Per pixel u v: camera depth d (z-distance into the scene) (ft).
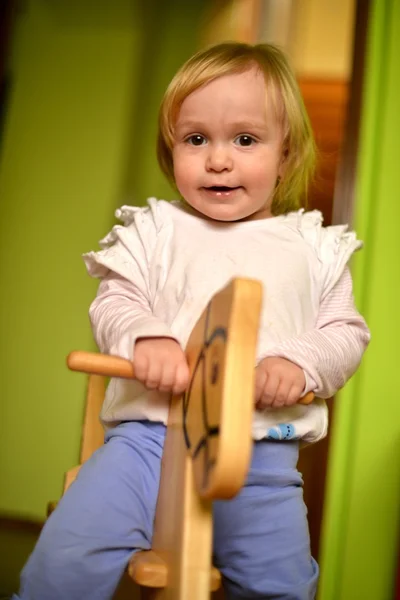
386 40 5.31
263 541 2.60
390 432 4.84
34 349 6.75
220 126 2.85
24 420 6.64
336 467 4.83
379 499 4.78
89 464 2.54
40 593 2.28
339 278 3.03
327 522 4.78
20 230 6.95
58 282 6.84
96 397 3.87
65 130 7.10
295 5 7.19
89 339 6.72
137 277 2.88
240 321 1.71
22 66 7.22
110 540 2.35
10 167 7.06
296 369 2.46
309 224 3.10
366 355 4.90
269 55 3.11
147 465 2.53
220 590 3.07
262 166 2.88
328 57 7.18
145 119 7.13
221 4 7.29
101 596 2.34
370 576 4.70
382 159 5.12
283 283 2.83
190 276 2.79
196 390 2.01
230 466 1.65
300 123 3.13
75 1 7.31
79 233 6.91
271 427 2.64
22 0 7.23
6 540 6.25
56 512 2.38
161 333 2.25
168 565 2.10
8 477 6.56
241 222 3.02
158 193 6.98
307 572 2.62
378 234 5.03
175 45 7.30
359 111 5.23
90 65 7.21
